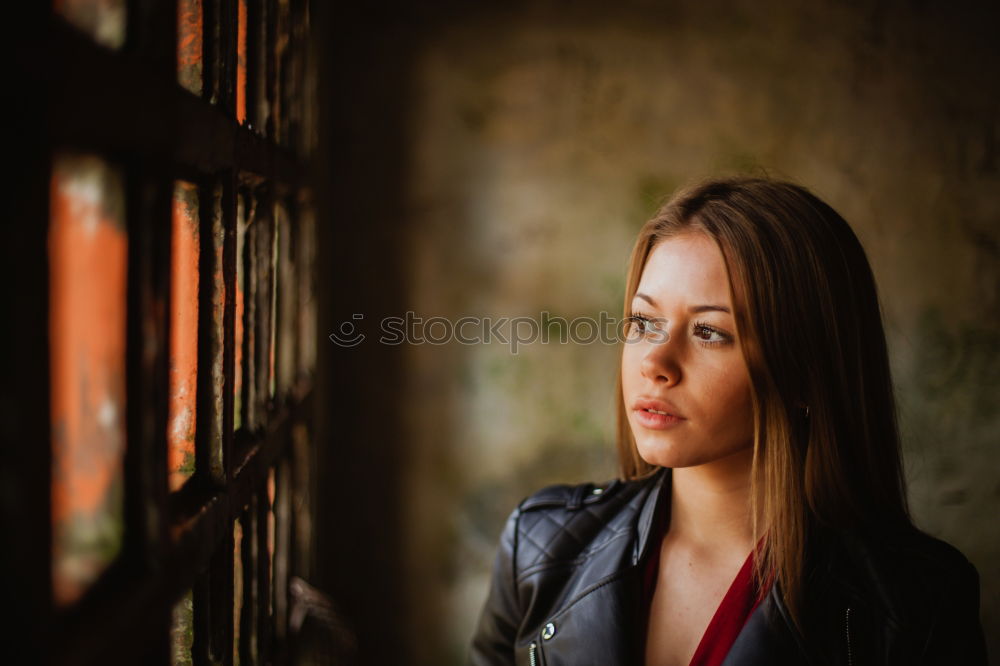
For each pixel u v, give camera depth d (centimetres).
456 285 171
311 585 133
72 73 29
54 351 31
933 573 69
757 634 66
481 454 175
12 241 26
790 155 175
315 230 139
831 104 175
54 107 27
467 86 168
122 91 34
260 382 79
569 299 172
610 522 84
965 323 183
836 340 69
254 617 75
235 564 67
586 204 171
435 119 167
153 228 40
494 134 169
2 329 26
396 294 170
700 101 172
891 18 175
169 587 42
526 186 170
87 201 34
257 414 79
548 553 85
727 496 71
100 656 32
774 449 66
